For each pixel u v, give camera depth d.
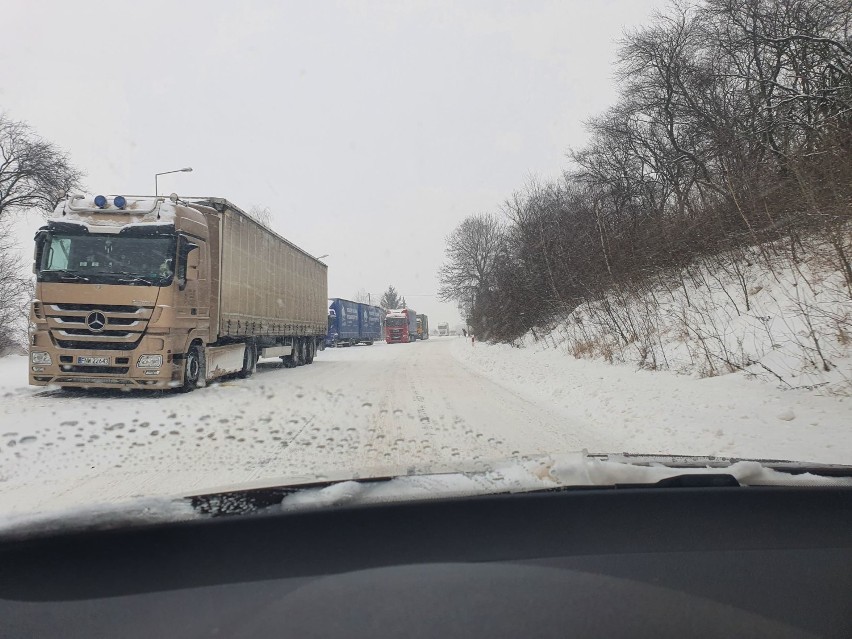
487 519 2.62
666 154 26.17
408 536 2.53
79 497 4.68
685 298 16.34
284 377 16.45
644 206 26.20
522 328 31.92
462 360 26.33
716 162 17.94
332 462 5.86
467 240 51.59
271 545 2.41
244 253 15.05
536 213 30.23
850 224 10.59
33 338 10.51
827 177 11.12
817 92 16.09
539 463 3.26
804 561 2.53
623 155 29.45
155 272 10.72
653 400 9.69
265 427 7.96
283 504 2.54
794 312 11.26
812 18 17.56
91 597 2.19
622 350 16.89
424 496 2.60
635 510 2.73
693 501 2.78
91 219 10.86
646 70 26.48
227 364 14.14
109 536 2.31
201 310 12.23
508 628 2.05
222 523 2.37
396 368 20.78
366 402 10.77
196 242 11.96
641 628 2.11
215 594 2.18
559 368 17.28
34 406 9.69
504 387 13.91
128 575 2.28
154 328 10.60
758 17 19.80
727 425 7.49
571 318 24.66
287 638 1.96
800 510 2.80
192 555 2.34
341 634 1.98
